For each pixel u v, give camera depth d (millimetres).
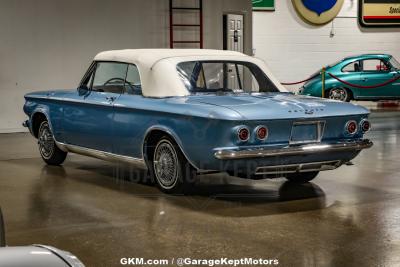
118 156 7297
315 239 5105
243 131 5914
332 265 4441
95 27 14211
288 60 23297
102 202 6488
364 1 23750
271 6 22875
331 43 23625
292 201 6500
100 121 7410
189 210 6117
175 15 15383
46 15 13633
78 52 14055
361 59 19250
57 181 7660
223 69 7156
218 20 16141
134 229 5445
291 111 6152
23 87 13508
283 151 6047
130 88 7164
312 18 23234
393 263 4477
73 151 8188
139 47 14820
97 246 4965
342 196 6734
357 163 8945
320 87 18922
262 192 6957
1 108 13320
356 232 5309
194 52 7285
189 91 6809
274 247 4891
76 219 5805
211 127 6000
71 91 8117
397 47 24344
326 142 6406
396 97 19125
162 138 6699
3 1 13172
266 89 7363
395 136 12203
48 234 5320
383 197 6676
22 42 13430
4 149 10727
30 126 8953
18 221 5762
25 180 7742
